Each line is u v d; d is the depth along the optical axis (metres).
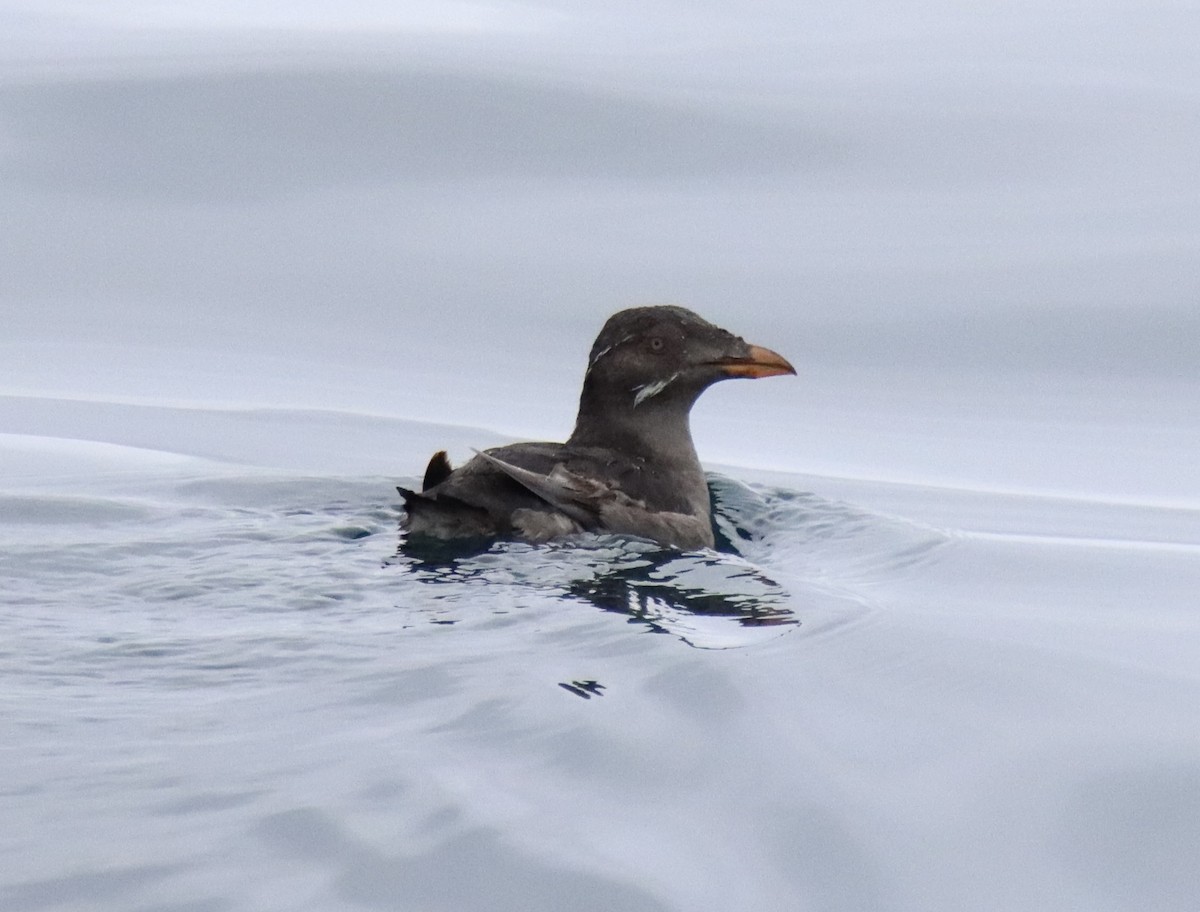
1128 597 10.03
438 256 16.92
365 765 6.55
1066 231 17.16
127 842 5.85
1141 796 6.59
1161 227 17.06
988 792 6.59
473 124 18.66
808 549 10.95
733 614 8.93
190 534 10.44
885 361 15.91
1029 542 11.63
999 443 14.63
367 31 21.31
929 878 5.90
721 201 17.59
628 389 11.32
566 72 19.84
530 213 17.36
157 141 18.39
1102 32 22.27
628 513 10.52
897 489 13.49
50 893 5.48
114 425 14.37
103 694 7.49
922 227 17.27
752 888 5.74
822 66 20.70
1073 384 15.55
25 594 9.10
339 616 8.69
